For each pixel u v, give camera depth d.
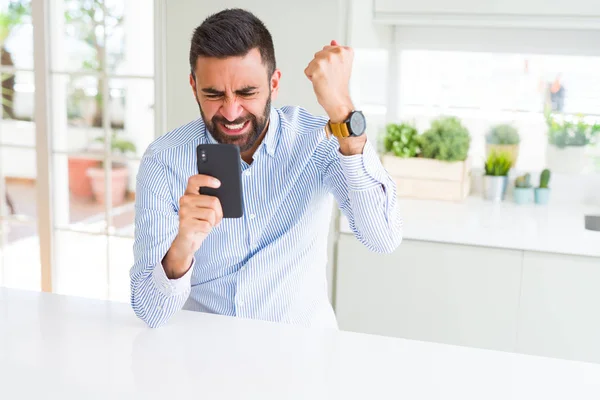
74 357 1.28
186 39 2.68
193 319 1.47
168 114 2.76
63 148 3.13
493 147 3.05
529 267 2.44
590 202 3.03
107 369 1.23
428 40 3.14
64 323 1.45
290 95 2.62
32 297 1.60
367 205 1.49
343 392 1.16
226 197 1.35
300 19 2.56
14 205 5.40
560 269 2.41
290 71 2.60
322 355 1.30
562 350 2.46
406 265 2.57
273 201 1.62
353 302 2.65
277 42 2.60
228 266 1.65
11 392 1.15
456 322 2.55
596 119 3.01
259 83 1.38
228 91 1.37
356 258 2.62
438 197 2.94
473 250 2.49
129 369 1.23
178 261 1.38
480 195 3.12
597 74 2.98
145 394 1.14
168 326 1.43
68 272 3.25
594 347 2.43
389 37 3.14
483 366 1.27
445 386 1.19
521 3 2.55
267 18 2.59
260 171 1.60
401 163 2.95
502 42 3.06
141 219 1.52
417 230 2.53
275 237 1.65
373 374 1.23
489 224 2.56
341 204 1.63
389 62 3.19
